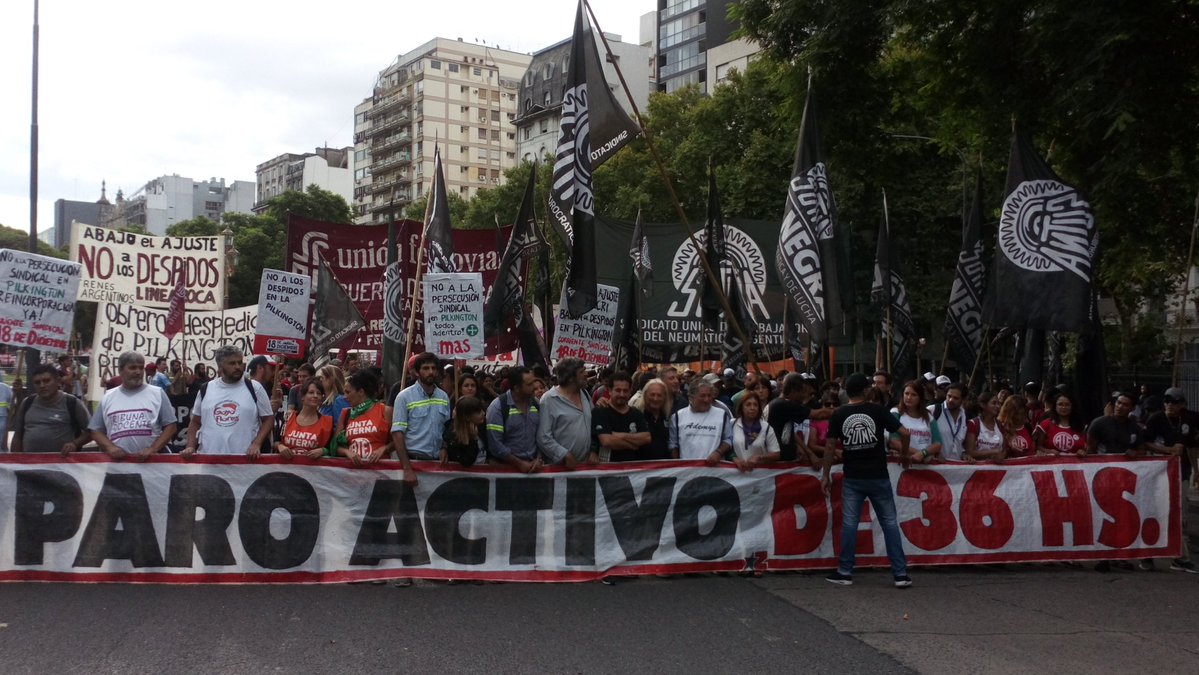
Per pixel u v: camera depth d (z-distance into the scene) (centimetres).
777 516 834
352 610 673
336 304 1205
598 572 795
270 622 633
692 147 3269
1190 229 1414
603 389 1167
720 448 827
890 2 1327
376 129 10762
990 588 787
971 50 1355
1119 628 662
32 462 747
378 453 776
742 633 629
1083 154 1312
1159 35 1091
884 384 1041
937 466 869
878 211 2653
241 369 781
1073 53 1143
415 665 546
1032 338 1192
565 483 798
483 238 1631
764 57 1518
